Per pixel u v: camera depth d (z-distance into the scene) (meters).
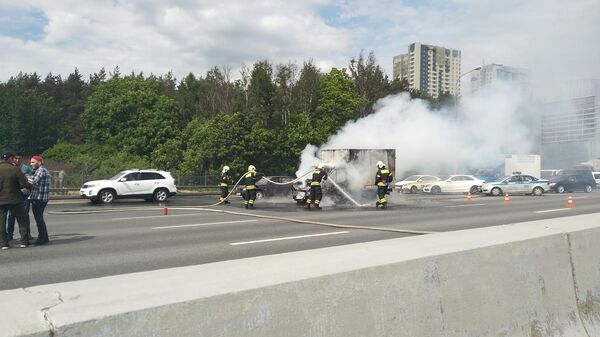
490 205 20.52
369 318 2.94
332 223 13.28
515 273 3.89
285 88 49.88
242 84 54.69
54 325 1.92
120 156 42.78
